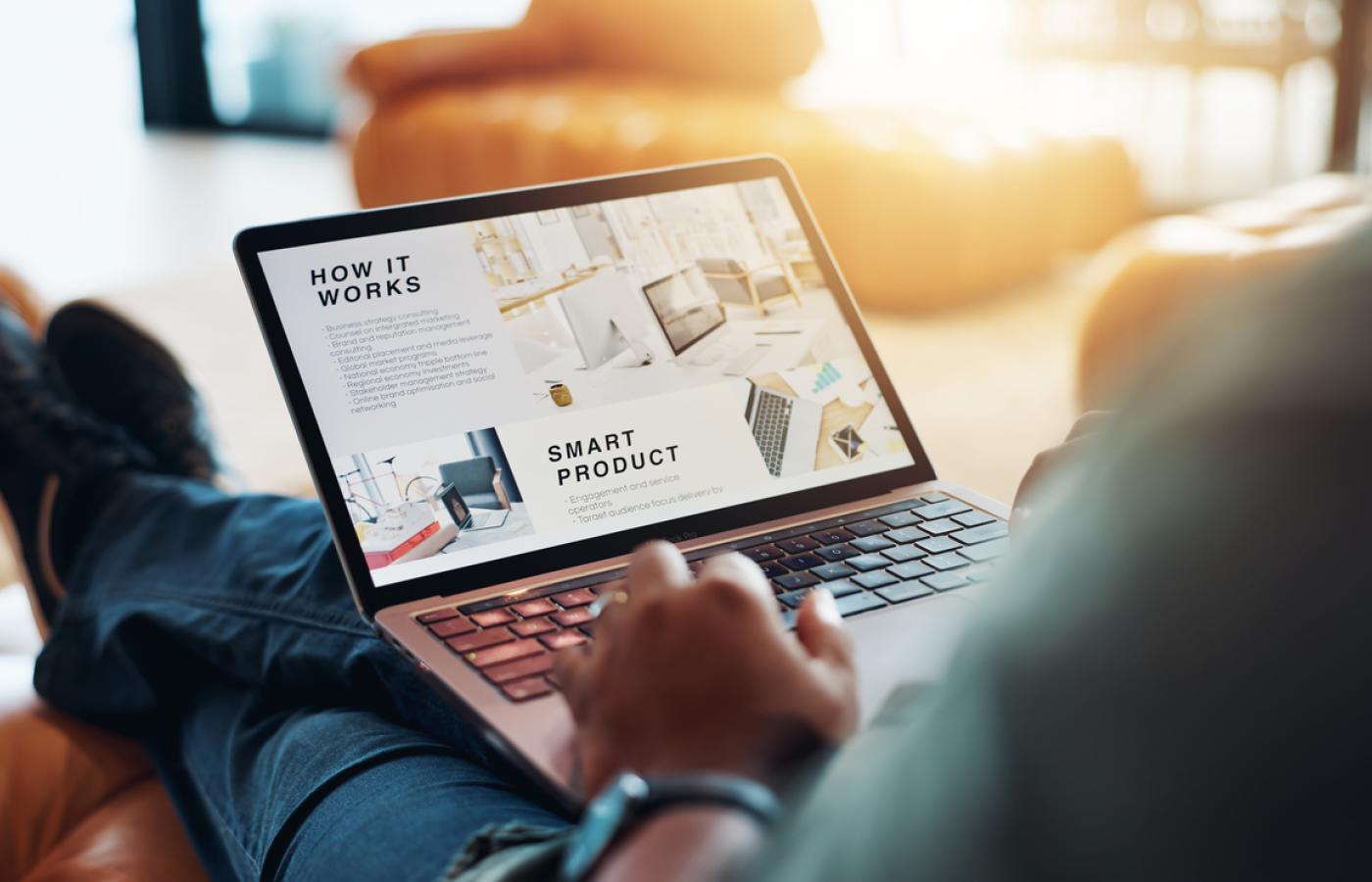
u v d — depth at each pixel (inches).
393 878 25.2
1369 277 10.4
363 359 32.6
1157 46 168.7
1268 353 10.7
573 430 33.4
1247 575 10.2
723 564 20.5
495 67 143.4
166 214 180.4
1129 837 10.4
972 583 29.9
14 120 239.0
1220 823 10.1
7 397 54.7
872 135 123.6
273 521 42.9
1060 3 174.6
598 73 150.6
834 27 190.5
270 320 32.2
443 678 26.5
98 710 42.0
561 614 28.8
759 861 14.0
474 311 33.9
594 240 35.7
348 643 36.0
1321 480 10.1
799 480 34.5
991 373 107.6
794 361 36.1
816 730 18.7
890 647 26.9
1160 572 10.6
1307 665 9.9
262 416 104.6
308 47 221.9
